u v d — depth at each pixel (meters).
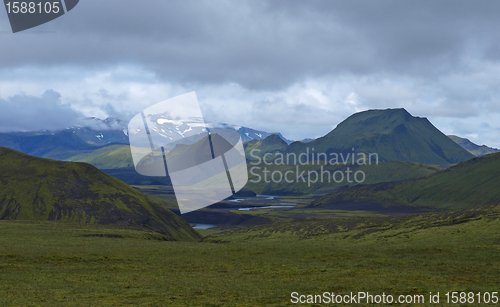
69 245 62.81
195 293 32.25
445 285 34.12
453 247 57.88
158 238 101.25
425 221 99.94
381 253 54.84
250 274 41.16
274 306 27.67
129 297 30.95
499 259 47.62
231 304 28.34
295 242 96.19
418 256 51.56
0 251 51.78
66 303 28.66
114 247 61.41
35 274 40.06
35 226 93.12
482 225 82.06
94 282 36.66
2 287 33.97
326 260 50.12
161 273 41.75
